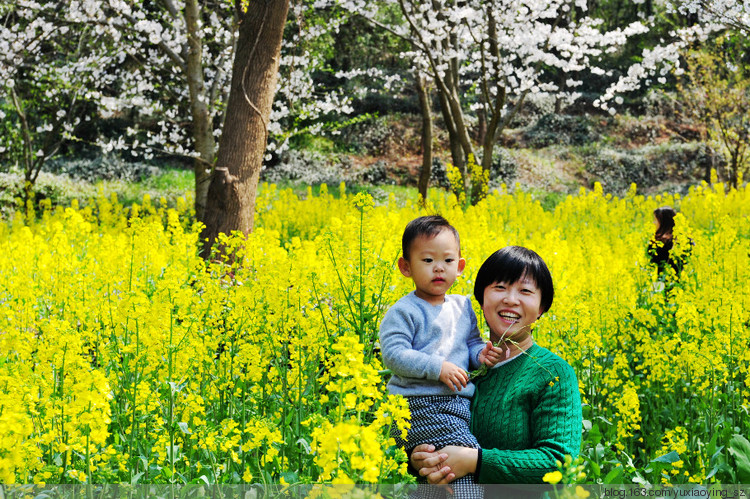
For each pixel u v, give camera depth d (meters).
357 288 3.79
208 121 10.77
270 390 3.44
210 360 3.49
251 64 6.67
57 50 16.56
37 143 21.52
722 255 5.62
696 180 26.80
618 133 29.73
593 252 6.36
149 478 2.89
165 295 3.48
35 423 2.89
